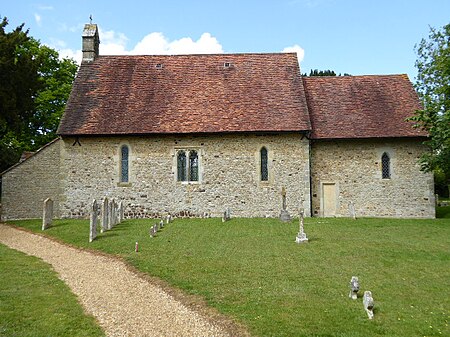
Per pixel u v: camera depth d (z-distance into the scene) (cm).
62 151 2272
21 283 1049
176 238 1602
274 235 1662
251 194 2248
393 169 2320
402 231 1753
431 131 2033
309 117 2336
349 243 1490
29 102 2575
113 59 2611
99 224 2030
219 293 949
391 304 890
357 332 748
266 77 2505
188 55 2647
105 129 2234
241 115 2292
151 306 884
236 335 739
